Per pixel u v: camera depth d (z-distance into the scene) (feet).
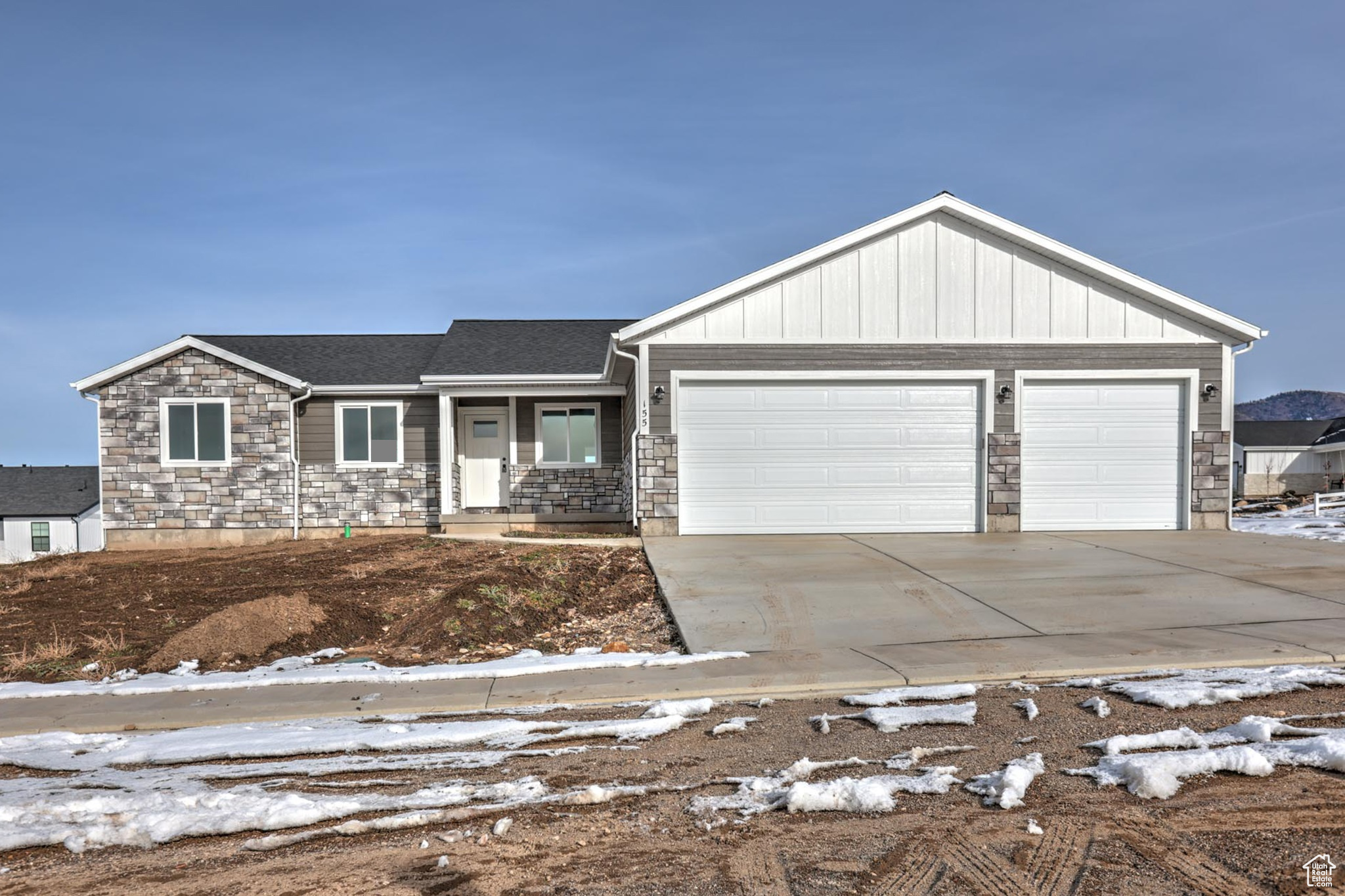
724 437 45.57
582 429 57.67
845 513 45.83
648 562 37.47
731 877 10.85
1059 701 18.16
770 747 15.78
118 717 18.81
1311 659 21.01
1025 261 46.14
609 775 14.53
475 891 10.63
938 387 46.06
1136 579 31.55
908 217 45.24
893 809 12.78
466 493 58.44
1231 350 46.70
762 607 28.27
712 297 44.98
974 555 37.24
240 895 10.68
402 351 63.05
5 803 13.62
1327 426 140.56
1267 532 50.60
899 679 20.18
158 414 53.72
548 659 23.16
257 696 20.17
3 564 46.68
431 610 27.94
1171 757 13.91
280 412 54.03
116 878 11.29
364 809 13.24
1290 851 11.10
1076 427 46.34
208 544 53.78
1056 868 10.83
